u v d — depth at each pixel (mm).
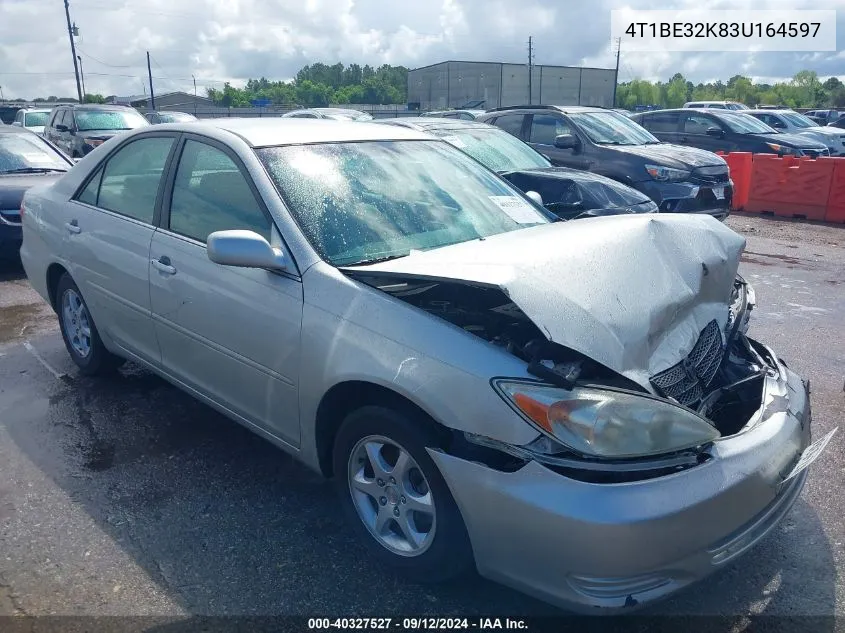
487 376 2463
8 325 6109
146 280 3840
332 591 2859
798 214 12461
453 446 2584
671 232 3137
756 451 2576
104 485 3605
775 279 7918
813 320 6371
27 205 5141
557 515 2287
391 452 2881
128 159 4254
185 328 3633
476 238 3445
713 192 9281
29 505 3426
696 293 2939
